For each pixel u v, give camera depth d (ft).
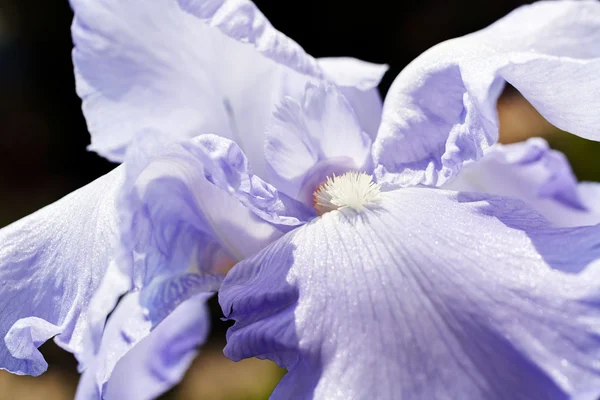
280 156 0.60
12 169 1.85
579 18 0.61
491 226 0.53
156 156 0.52
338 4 1.87
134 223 0.52
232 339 0.53
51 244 0.58
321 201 0.59
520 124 1.47
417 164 0.59
